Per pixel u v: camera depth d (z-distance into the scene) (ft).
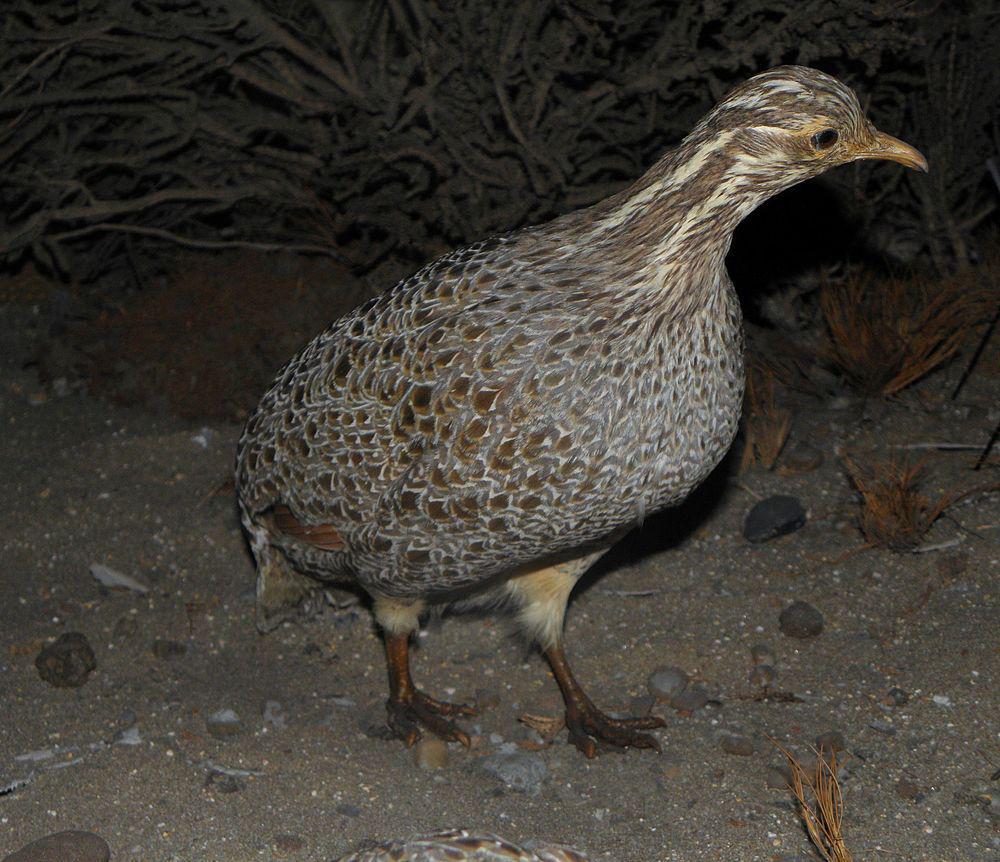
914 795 2.57
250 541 2.96
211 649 3.01
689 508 3.28
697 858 2.48
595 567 3.17
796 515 3.19
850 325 3.58
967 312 3.60
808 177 2.46
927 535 3.14
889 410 3.55
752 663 2.90
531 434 2.45
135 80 3.84
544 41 3.52
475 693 2.91
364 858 2.15
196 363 3.72
